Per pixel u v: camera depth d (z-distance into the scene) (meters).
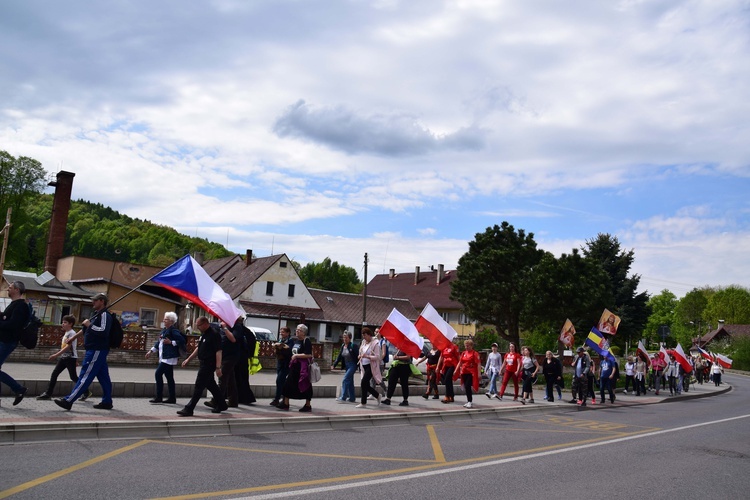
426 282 73.06
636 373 26.86
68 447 8.61
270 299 54.53
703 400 27.17
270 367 26.59
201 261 73.25
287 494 6.82
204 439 10.12
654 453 11.30
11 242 58.19
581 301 33.84
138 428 9.95
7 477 6.85
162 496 6.44
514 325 37.97
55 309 42.69
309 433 11.57
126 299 48.06
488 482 8.05
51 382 11.98
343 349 16.31
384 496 7.02
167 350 12.87
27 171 59.41
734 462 10.72
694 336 97.75
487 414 16.48
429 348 31.17
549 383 20.64
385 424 13.52
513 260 37.34
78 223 116.00
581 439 12.68
